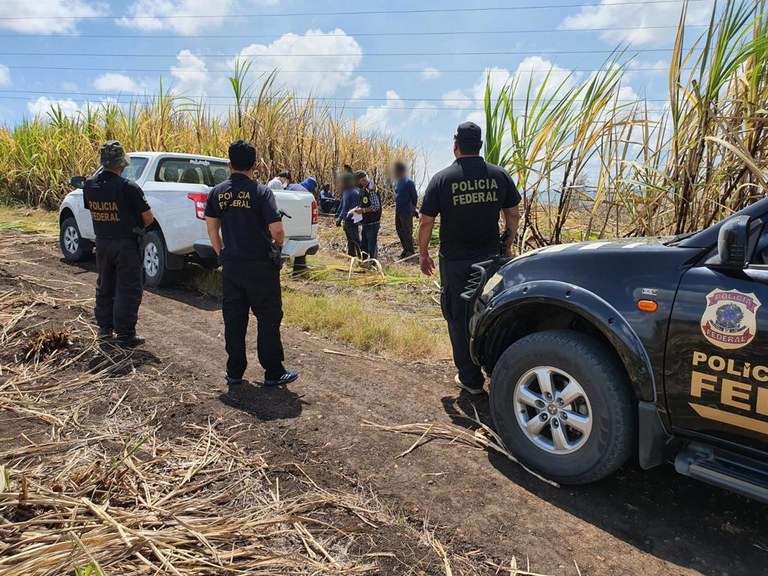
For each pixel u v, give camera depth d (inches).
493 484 121.8
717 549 102.2
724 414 99.1
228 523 102.7
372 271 353.1
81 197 316.8
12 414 144.3
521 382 126.4
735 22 181.9
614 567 97.3
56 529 96.3
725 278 99.5
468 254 158.9
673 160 209.2
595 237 257.9
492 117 247.6
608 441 112.0
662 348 105.2
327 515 109.2
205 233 265.3
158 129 509.7
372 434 143.2
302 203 305.3
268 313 164.2
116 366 179.2
